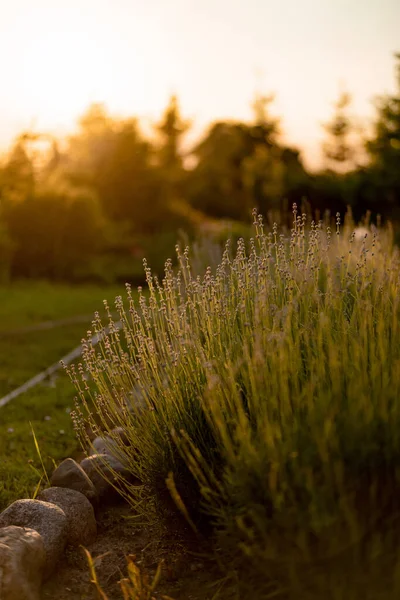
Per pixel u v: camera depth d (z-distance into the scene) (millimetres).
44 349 9867
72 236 23000
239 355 3410
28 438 5684
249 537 2746
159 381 3574
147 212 29781
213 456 3258
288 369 3096
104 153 30578
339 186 18812
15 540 3252
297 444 2705
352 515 2408
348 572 2537
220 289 3775
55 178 27203
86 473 4371
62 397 6977
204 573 3371
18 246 22547
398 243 7027
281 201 19625
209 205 43156
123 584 3100
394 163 18109
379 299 3639
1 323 12391
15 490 4520
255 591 2812
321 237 4438
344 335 3113
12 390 7559
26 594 3045
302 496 2621
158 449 3479
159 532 3797
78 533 3779
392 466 2621
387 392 2740
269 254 3910
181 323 3854
